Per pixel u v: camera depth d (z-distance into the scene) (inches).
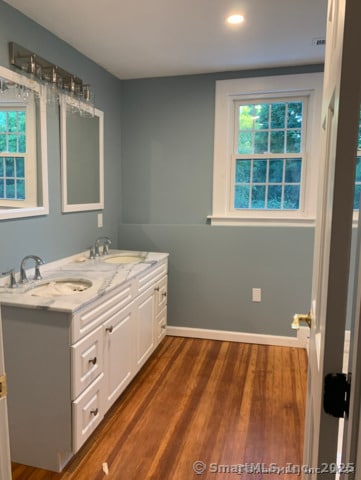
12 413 72.9
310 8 82.9
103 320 79.7
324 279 31.4
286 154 128.9
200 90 130.2
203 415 89.9
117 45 103.9
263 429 84.7
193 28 93.4
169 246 137.3
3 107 81.7
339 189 25.0
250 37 98.7
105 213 129.6
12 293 75.5
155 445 79.4
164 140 135.8
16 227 86.6
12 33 82.4
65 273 94.0
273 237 128.6
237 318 134.5
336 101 26.2
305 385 104.0
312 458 35.5
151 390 100.9
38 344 69.8
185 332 138.9
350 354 25.5
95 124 119.7
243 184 134.0
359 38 23.4
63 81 97.6
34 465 73.2
